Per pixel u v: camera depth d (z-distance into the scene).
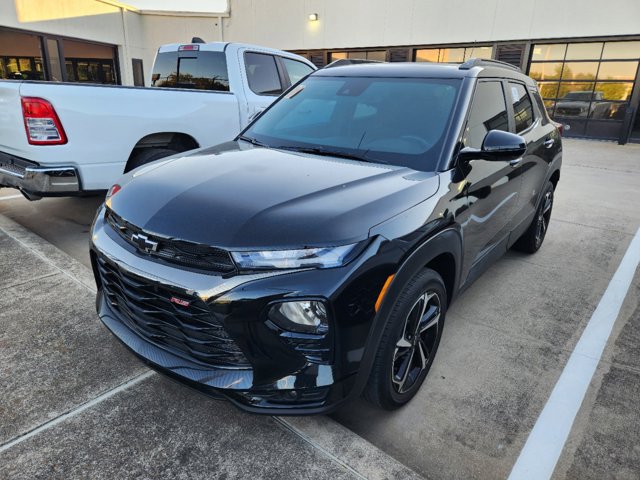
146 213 2.10
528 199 3.95
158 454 2.05
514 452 2.19
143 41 21.09
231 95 5.29
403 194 2.20
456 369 2.81
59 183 3.91
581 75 14.98
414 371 2.46
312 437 2.18
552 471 2.09
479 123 2.92
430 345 2.54
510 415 2.44
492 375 2.76
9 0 14.76
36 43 16.25
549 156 4.30
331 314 1.81
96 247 2.29
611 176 9.16
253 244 1.82
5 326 2.96
